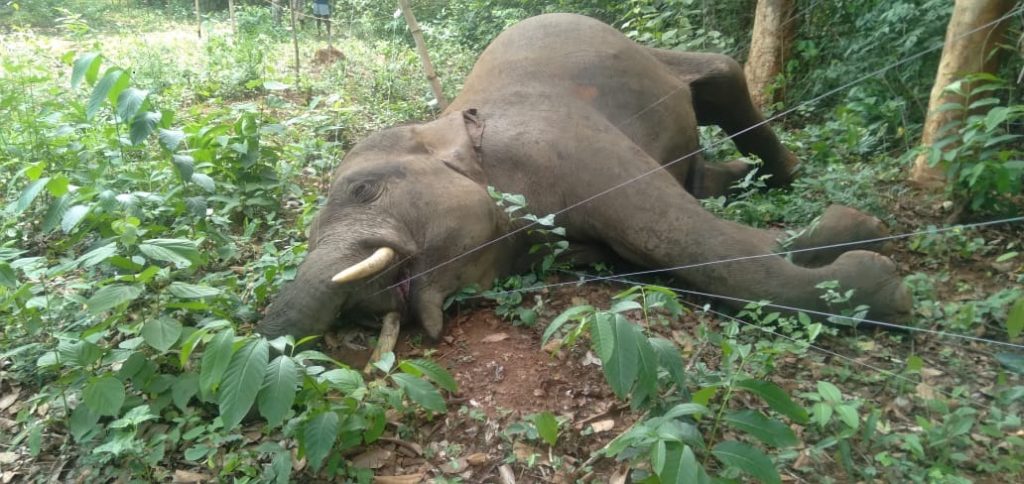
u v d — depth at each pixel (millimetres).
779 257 4246
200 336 3141
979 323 4105
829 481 3039
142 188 5277
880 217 5375
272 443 3189
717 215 5348
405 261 4219
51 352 3490
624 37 5590
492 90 5207
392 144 4648
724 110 6316
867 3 8195
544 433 3191
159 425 3467
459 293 4398
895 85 7234
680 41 9000
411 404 3598
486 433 3457
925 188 5945
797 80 8680
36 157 5867
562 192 4723
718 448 2682
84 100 7812
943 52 5887
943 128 5234
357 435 3244
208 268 4871
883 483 3051
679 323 4301
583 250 4914
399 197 4305
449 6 14742
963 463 3143
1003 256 4273
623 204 4590
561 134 4785
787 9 8477
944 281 4699
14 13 16766
